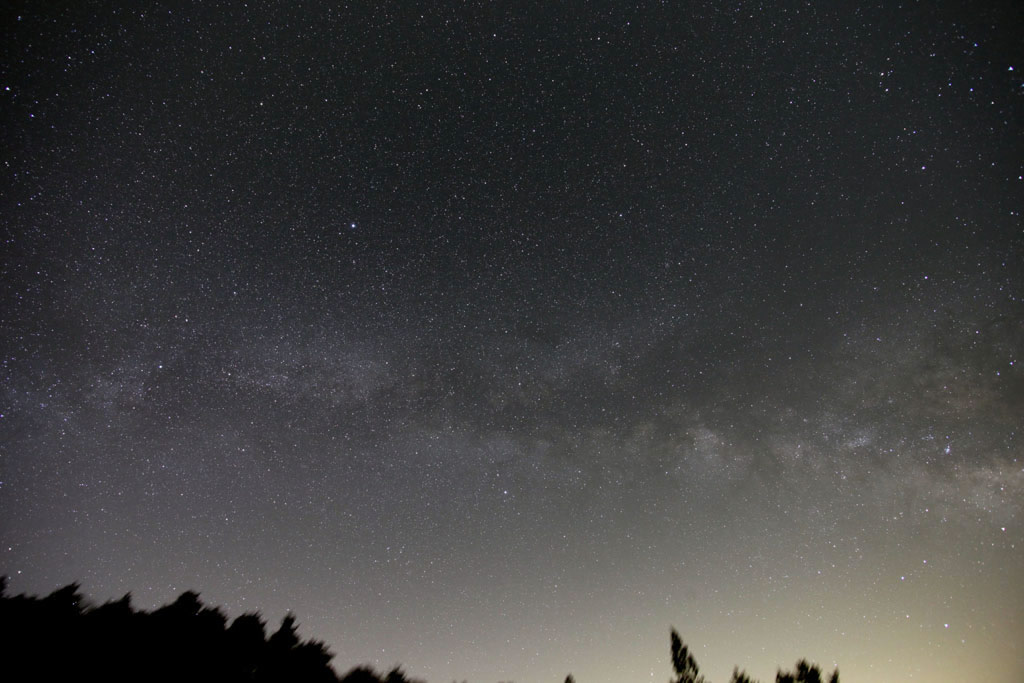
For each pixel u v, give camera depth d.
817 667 6.70
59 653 5.00
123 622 5.78
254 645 6.18
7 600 5.58
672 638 7.05
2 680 4.43
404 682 6.64
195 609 6.41
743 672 6.82
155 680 5.03
